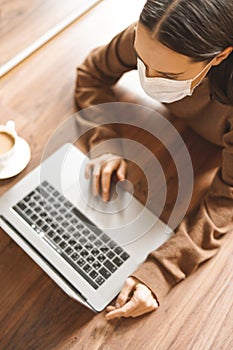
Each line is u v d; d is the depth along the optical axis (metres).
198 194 1.18
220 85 1.03
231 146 1.11
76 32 1.37
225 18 0.82
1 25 1.37
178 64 0.88
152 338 1.04
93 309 1.05
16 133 1.16
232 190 1.12
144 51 0.89
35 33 1.37
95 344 1.03
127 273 1.08
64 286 1.06
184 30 0.81
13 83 1.28
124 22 1.41
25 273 1.09
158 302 1.06
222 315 1.06
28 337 1.04
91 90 1.26
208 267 1.11
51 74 1.30
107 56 1.24
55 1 1.42
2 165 1.14
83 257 1.08
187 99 1.17
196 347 1.03
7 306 1.06
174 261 1.09
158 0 0.82
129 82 1.32
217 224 1.12
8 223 1.11
